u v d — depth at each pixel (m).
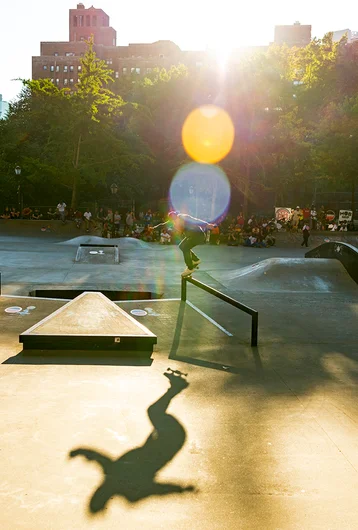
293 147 33.88
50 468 3.45
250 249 25.42
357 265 13.22
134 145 42.06
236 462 3.66
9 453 3.65
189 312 9.46
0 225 32.00
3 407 4.56
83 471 3.43
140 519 2.90
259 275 13.34
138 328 6.92
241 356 6.70
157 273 15.16
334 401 5.02
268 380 5.68
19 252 19.70
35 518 2.87
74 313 7.35
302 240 29.98
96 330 6.71
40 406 4.61
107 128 35.94
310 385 5.53
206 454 3.77
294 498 3.18
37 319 8.50
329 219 34.44
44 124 41.97
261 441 4.03
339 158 31.45
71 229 32.34
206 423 4.37
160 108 42.97
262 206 47.56
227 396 5.10
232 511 3.02
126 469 3.49
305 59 38.62
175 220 8.18
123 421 4.34
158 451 3.79
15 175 36.91
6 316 8.65
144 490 3.22
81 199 42.44
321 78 37.25
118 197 44.66
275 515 2.99
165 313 9.34
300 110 37.97
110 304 7.93
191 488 3.27
